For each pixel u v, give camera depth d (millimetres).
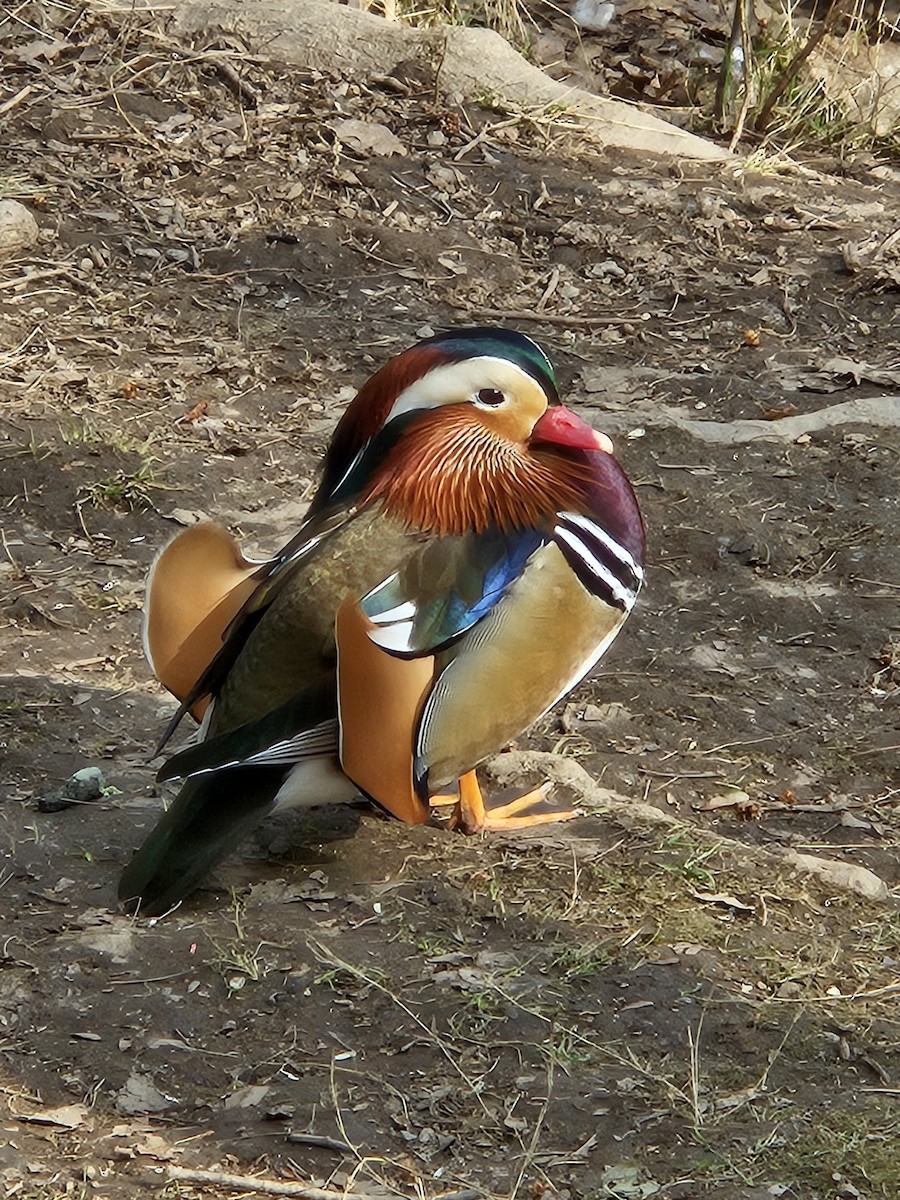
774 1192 5316
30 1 15273
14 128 13773
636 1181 5363
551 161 14203
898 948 6598
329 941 6449
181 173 13469
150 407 10891
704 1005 6160
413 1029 6000
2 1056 5863
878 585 9414
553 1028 6016
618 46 17156
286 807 6793
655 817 7316
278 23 15250
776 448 10719
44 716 7922
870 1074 5887
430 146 14156
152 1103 5680
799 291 12672
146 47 14930
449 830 7195
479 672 6426
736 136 15094
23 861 6852
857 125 15742
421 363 6820
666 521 9914
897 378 11555
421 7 16891
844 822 7547
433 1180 5371
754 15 17125
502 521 6605
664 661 8711
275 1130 5570
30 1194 5293
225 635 6633
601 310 12414
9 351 11305
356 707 6078
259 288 12312
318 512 7004
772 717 8312
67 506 9805
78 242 12555
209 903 6672
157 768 7582
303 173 13562
